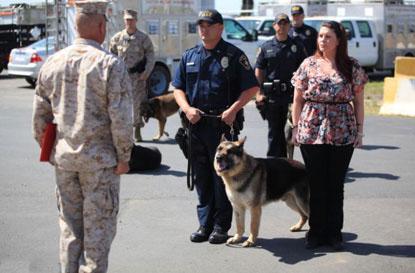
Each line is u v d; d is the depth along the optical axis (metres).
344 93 5.20
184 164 8.97
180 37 17.73
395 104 13.98
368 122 12.85
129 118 3.90
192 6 18.03
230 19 18.75
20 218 6.39
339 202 5.43
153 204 6.89
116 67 3.86
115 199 4.01
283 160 5.71
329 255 5.32
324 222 5.49
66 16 17.69
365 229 6.04
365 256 5.29
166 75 17.41
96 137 3.91
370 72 24.08
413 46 23.56
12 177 8.18
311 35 8.56
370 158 9.40
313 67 5.27
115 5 15.71
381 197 7.20
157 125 12.66
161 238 5.79
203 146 5.63
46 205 6.88
